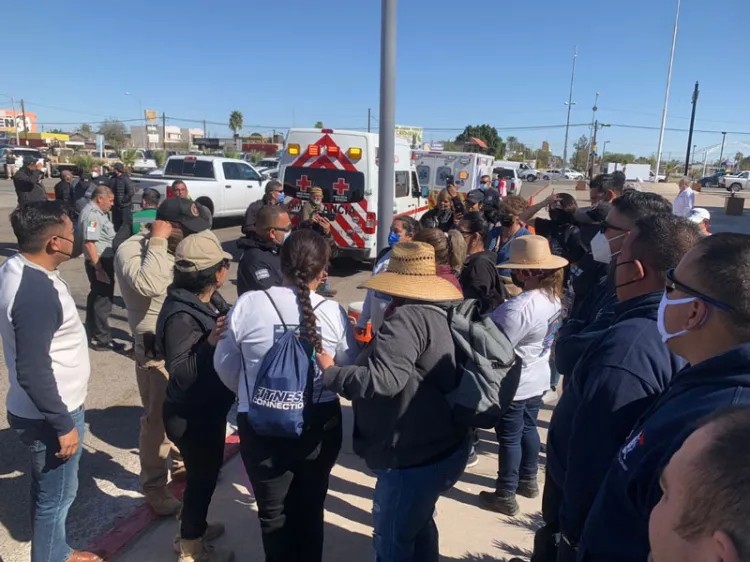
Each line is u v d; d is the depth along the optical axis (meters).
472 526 3.28
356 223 10.12
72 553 2.71
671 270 1.42
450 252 3.69
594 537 1.38
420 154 17.98
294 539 2.39
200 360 2.45
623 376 1.55
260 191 16.97
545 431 4.53
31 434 2.33
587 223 3.51
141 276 2.96
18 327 2.16
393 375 1.97
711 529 0.78
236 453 3.97
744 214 26.39
